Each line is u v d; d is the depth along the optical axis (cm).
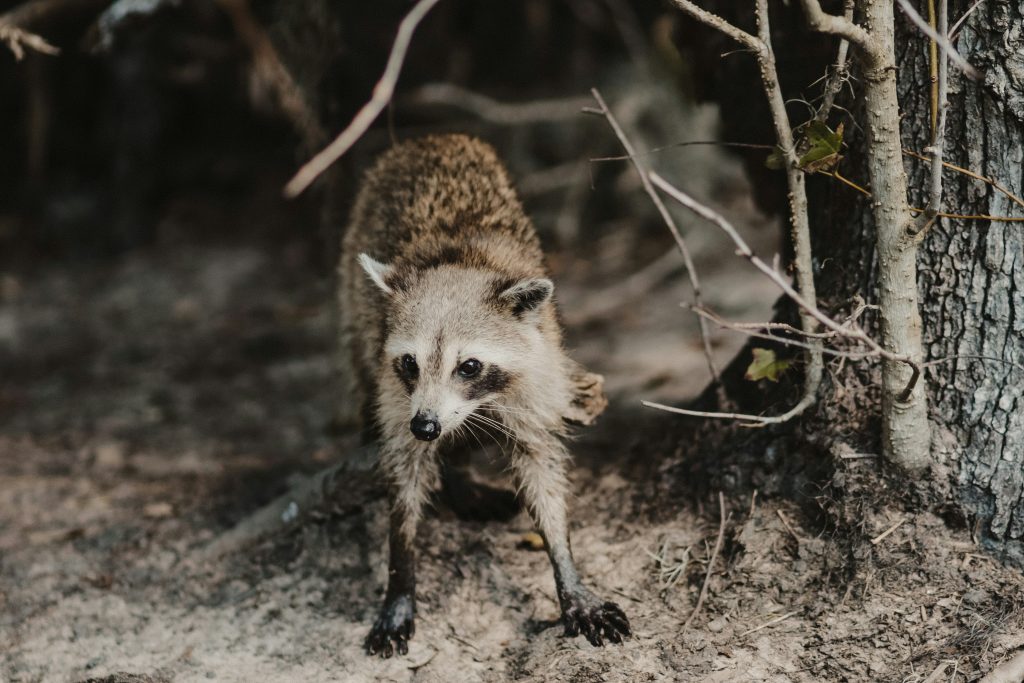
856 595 349
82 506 533
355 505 448
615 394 609
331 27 568
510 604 393
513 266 424
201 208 1166
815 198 404
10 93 1171
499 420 400
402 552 387
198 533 487
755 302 746
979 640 324
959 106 343
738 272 825
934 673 318
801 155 351
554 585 402
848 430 372
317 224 820
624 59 1041
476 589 402
